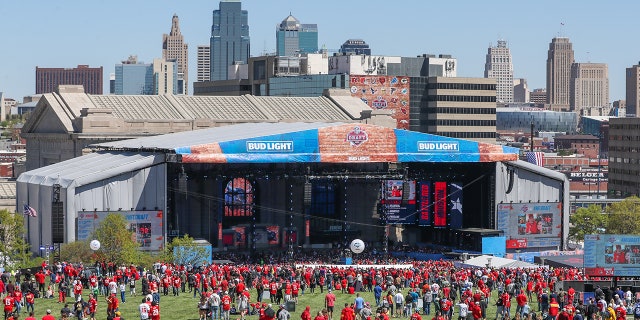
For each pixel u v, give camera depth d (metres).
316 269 154.25
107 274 159.12
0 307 124.62
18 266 182.50
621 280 136.75
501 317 121.06
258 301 128.50
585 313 114.69
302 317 102.12
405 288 147.00
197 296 137.00
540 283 132.12
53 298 133.50
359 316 113.12
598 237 134.12
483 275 145.25
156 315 109.44
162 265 157.00
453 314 125.81
